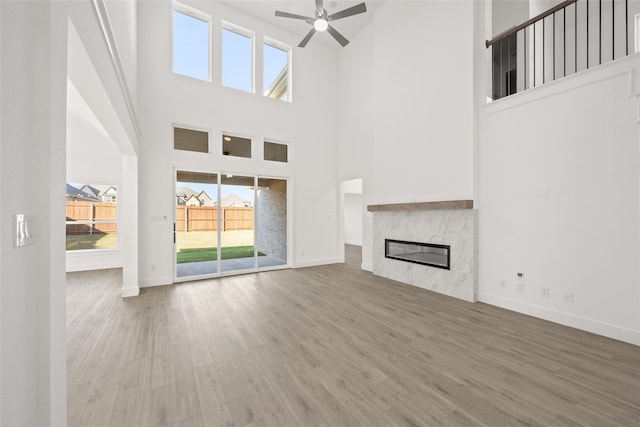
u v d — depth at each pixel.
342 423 1.55
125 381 1.95
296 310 3.37
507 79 4.82
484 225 3.67
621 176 2.58
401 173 4.83
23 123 0.85
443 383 1.92
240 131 5.39
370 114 5.80
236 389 1.86
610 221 2.65
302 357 2.28
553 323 2.98
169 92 4.70
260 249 6.49
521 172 3.30
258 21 5.66
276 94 6.46
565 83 2.92
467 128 3.80
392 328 2.85
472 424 1.54
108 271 5.54
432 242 4.25
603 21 4.75
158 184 4.57
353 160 6.23
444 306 3.52
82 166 5.71
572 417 1.60
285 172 5.95
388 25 5.07
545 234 3.10
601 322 2.69
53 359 0.99
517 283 3.34
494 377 1.99
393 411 1.65
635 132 2.51
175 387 1.88
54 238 1.00
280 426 1.53
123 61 2.70
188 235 4.95
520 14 4.93
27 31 0.88
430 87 4.32
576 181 2.86
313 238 6.31
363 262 5.84
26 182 0.88
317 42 6.45
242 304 3.59
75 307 3.47
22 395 0.84
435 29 4.21
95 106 2.12
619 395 1.79
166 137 4.66
